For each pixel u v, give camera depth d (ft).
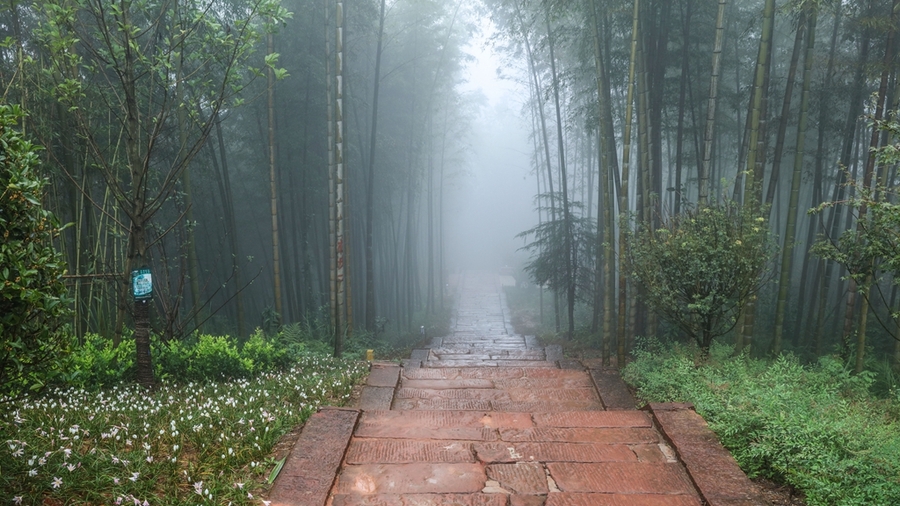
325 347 30.94
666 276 21.80
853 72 30.63
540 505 11.18
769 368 18.35
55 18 16.84
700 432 14.43
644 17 30.68
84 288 25.30
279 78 18.69
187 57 19.22
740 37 35.78
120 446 12.69
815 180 33.96
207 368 21.56
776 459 12.56
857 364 22.99
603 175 30.60
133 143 17.95
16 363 10.18
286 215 49.57
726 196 21.43
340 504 11.16
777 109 38.50
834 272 45.52
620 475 12.49
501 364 32.48
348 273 35.19
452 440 14.46
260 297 52.75
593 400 20.59
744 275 20.56
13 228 9.96
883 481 11.14
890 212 16.47
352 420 15.19
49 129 22.07
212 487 11.09
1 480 10.11
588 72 40.93
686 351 22.30
